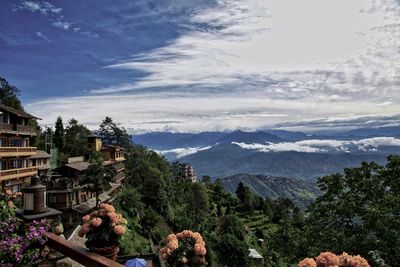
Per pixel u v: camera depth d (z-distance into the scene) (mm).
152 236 41375
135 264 15719
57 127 66750
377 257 12078
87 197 40000
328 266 4738
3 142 32625
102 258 3646
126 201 46969
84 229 4527
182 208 69188
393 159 16312
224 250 45969
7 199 6641
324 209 17828
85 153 56656
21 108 60031
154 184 59469
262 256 55781
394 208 14625
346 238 15672
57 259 4477
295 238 18984
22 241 4426
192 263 7410
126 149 77312
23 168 34344
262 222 89938
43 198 4941
